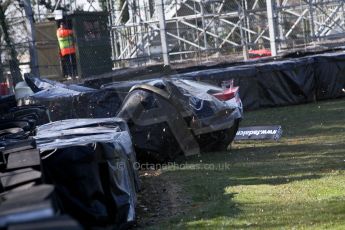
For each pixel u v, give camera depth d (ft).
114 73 282.56
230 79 266.57
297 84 279.90
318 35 406.62
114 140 94.43
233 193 114.73
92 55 317.63
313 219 92.12
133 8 403.34
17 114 156.97
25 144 85.35
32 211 32.14
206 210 102.68
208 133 163.84
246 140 187.11
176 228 92.94
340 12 415.44
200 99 165.27
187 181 130.93
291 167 139.74
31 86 240.53
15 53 338.95
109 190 87.40
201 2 399.65
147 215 102.89
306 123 219.00
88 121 130.11
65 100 206.90
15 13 422.41
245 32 406.41
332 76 289.12
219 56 398.83
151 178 138.41
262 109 273.33
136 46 397.19
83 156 84.94
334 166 137.28
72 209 84.53
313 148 165.99
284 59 305.73
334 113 240.94
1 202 41.01
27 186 60.54
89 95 204.54
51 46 313.94
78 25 314.14
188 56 412.36
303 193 110.93
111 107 203.72
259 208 101.35
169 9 424.87
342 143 171.01
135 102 157.38
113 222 87.81
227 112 167.22
